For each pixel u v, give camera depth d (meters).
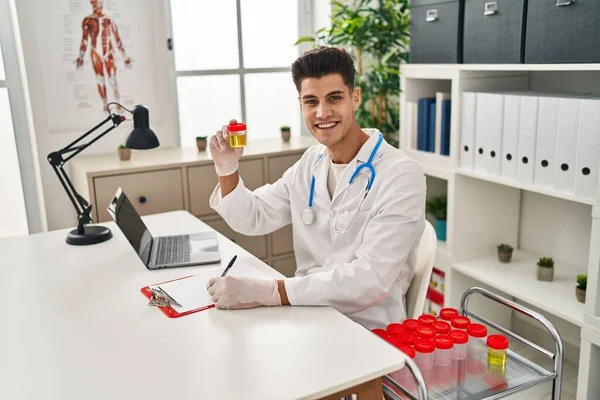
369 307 1.60
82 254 1.90
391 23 2.99
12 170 2.82
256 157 2.82
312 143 3.15
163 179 2.64
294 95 3.59
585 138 1.97
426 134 2.74
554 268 2.53
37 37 2.70
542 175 2.16
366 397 1.19
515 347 2.73
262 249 2.95
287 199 1.94
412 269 1.76
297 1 3.46
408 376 1.38
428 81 2.85
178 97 3.20
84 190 2.55
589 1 1.84
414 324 1.48
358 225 1.68
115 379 1.14
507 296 2.78
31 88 2.73
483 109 2.38
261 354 1.21
